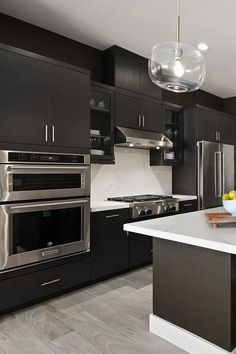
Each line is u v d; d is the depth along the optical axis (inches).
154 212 143.2
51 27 123.4
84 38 133.3
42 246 101.6
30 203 97.4
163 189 184.1
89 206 115.8
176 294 77.8
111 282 122.2
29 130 97.9
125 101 143.4
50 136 103.8
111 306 99.8
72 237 110.8
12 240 93.2
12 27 115.2
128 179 163.3
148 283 121.0
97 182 147.8
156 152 171.2
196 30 122.6
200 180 173.5
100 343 78.0
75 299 105.6
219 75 178.5
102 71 146.3
